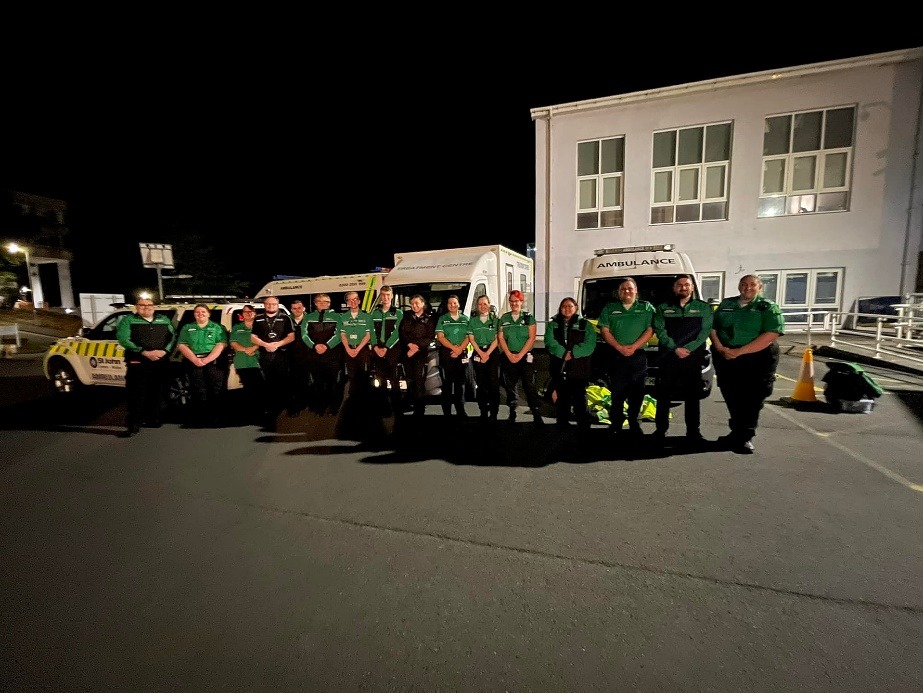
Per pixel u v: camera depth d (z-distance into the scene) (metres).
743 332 4.50
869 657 2.07
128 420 5.80
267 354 6.34
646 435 5.26
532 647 2.18
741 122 12.87
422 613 2.43
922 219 11.95
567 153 14.33
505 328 5.58
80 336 7.82
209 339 6.23
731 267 13.37
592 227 14.42
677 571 2.73
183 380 6.93
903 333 10.52
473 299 7.07
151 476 4.43
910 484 3.84
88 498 3.96
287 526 3.38
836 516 3.33
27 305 24.47
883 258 12.32
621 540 3.08
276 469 4.52
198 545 3.16
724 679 1.98
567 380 5.28
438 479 4.17
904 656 2.07
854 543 2.98
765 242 13.05
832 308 12.82
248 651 2.20
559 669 2.05
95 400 7.95
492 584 2.65
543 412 6.50
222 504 3.78
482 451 4.87
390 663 2.11
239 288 26.42
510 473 4.27
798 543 3.00
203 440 5.53
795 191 12.79
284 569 2.85
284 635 2.30
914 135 11.82
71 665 2.14
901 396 6.60
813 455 4.54
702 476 4.09
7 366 13.08
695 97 13.13
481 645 2.20
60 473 4.55
